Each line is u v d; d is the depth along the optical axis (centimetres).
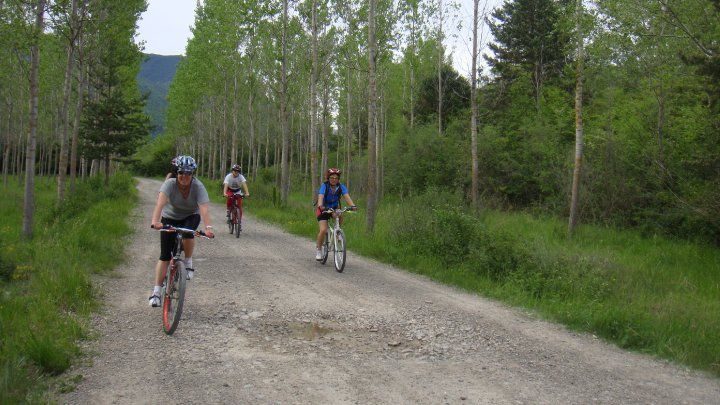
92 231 1147
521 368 502
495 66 3291
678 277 998
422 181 2906
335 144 6538
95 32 2102
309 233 1491
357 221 1609
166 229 564
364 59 2730
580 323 655
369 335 591
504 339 592
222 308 678
